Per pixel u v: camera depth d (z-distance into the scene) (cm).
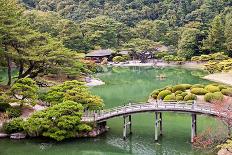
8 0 6091
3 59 6053
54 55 6331
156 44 13862
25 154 3909
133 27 17262
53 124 4262
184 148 4041
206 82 8431
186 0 18900
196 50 12875
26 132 4303
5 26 5553
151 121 5044
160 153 3928
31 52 5925
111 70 10994
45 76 7550
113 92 7275
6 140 4234
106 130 4622
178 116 5291
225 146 2991
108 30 14350
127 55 13250
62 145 4141
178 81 8756
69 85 4959
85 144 4178
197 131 4491
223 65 9138
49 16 13712
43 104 5381
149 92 7275
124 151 4003
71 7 19700
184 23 16962
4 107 4841
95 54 12762
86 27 14500
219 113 3859
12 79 7006
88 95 4722
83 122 4381
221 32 12169
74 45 12662
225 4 17312
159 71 10838
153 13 18975
